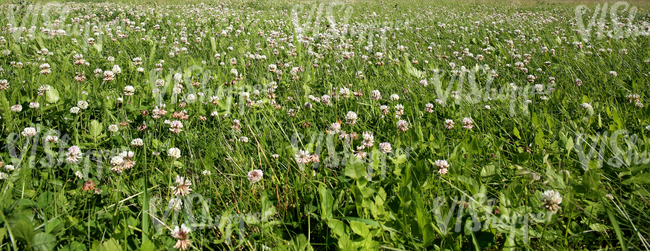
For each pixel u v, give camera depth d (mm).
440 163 1900
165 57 4668
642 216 1720
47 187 1826
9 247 1336
